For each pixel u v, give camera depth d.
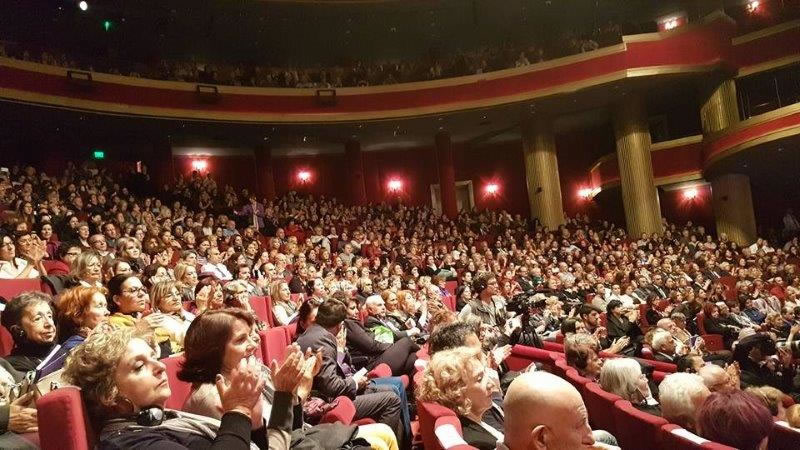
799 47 12.25
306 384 2.04
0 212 6.86
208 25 13.45
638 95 13.05
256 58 14.87
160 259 5.32
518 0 14.09
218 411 1.66
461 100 13.15
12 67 9.65
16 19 12.16
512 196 15.59
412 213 13.30
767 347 4.86
